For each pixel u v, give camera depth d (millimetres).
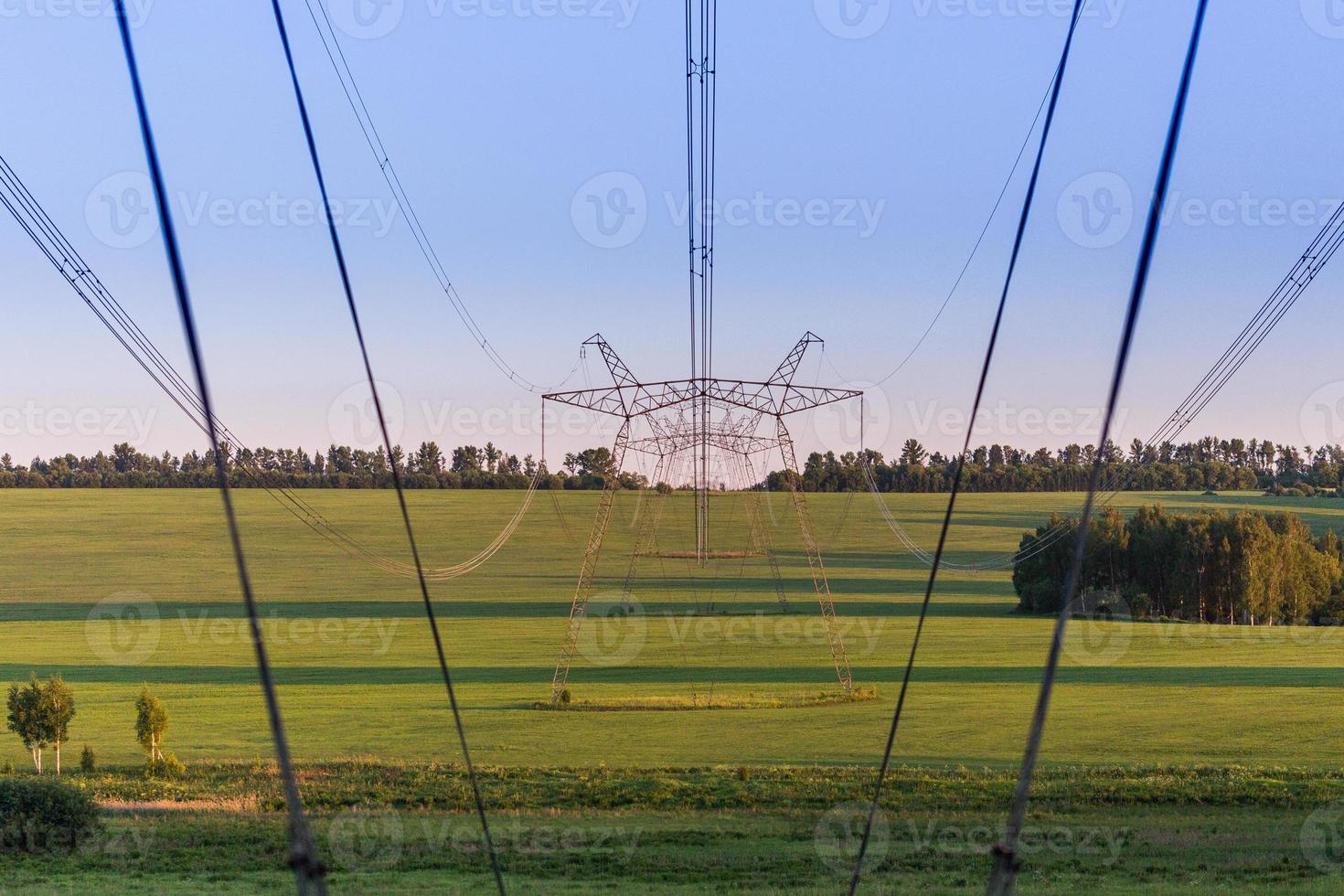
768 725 53812
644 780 38375
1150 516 118062
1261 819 32000
